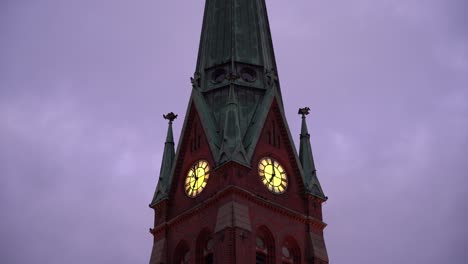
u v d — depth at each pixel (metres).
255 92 99.75
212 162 92.56
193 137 97.38
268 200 90.88
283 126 97.38
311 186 95.56
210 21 106.81
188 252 91.31
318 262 90.88
